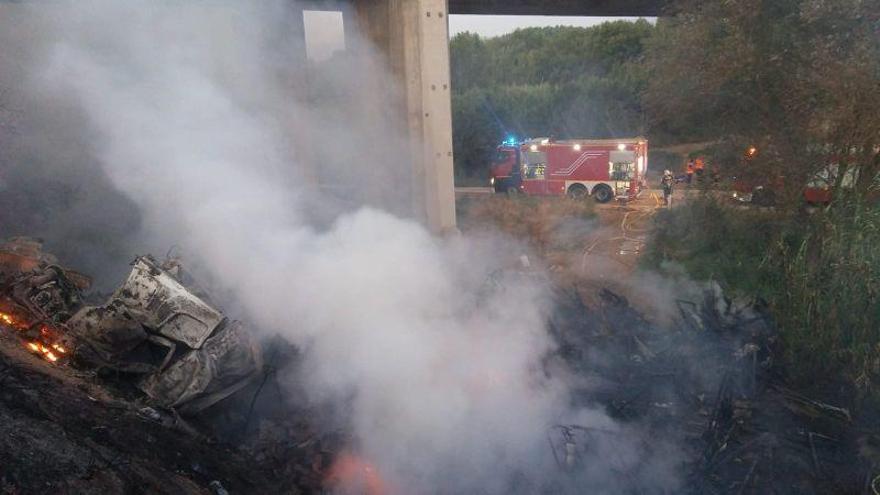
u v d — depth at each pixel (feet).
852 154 38.73
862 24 37.11
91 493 14.40
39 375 18.85
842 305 27.48
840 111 36.76
